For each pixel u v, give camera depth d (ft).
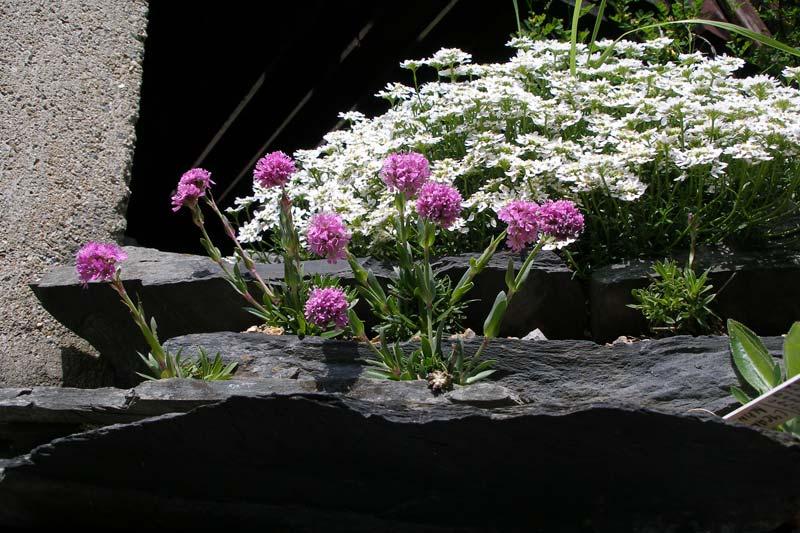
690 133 10.78
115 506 7.36
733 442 6.44
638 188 10.15
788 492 6.53
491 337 8.41
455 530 6.87
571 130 11.85
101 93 13.10
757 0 20.68
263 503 7.14
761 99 11.51
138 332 10.98
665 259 10.12
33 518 7.50
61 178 12.21
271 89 23.11
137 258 11.48
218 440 7.04
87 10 13.53
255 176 9.37
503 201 10.37
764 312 9.96
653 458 6.59
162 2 20.59
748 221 10.46
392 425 6.75
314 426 6.87
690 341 8.77
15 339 11.08
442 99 12.16
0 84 12.26
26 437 8.71
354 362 8.93
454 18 21.49
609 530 6.70
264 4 21.63
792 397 6.59
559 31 15.98
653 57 14.80
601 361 8.87
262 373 8.92
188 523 7.30
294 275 9.50
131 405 8.13
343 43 22.15
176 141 24.23
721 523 6.61
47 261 11.67
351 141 12.25
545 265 9.98
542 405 6.89
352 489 7.01
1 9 12.74
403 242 9.49
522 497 6.84
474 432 6.70
